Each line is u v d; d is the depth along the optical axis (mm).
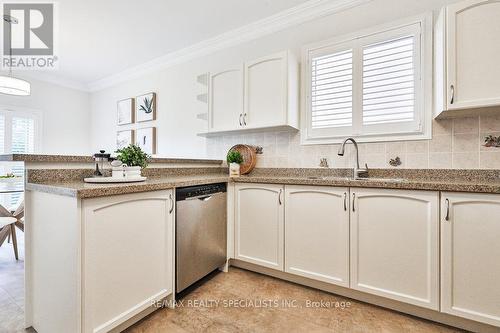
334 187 1757
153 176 2213
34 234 1440
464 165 1781
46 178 1520
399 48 1987
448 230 1407
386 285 1592
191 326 1493
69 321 1195
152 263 1519
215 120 2594
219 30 2854
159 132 3670
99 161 1745
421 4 1952
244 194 2182
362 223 1656
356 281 1681
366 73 2107
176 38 3033
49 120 4285
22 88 2893
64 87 4449
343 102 2211
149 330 1452
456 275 1397
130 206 1384
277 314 1614
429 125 1879
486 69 1465
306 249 1872
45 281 1362
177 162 2473
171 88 3537
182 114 3416
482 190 1309
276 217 2006
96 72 4113
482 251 1337
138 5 2393
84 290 1168
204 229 1959
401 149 1989
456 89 1531
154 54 3469
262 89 2305
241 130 2494
